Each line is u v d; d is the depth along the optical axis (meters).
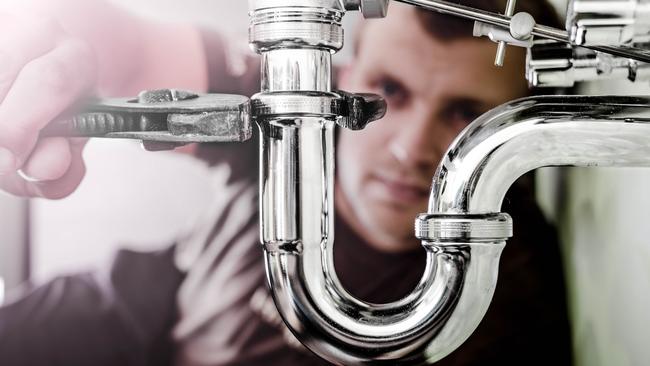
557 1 1.19
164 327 1.39
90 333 1.39
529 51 0.48
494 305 1.32
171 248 1.38
